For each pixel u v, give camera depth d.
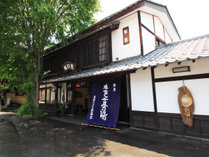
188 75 4.84
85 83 9.54
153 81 5.73
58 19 9.99
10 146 4.61
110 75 7.09
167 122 5.25
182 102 4.84
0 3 7.11
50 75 14.20
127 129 6.15
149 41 8.12
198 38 6.85
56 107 11.34
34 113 10.84
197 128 4.55
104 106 6.94
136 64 5.57
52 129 6.79
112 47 8.86
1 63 10.44
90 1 9.82
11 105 22.72
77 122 8.08
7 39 8.81
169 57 4.92
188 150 3.80
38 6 6.61
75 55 11.36
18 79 12.78
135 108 6.27
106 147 4.29
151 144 4.35
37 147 4.48
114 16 8.46
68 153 3.95
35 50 10.82
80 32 10.48
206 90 4.45
